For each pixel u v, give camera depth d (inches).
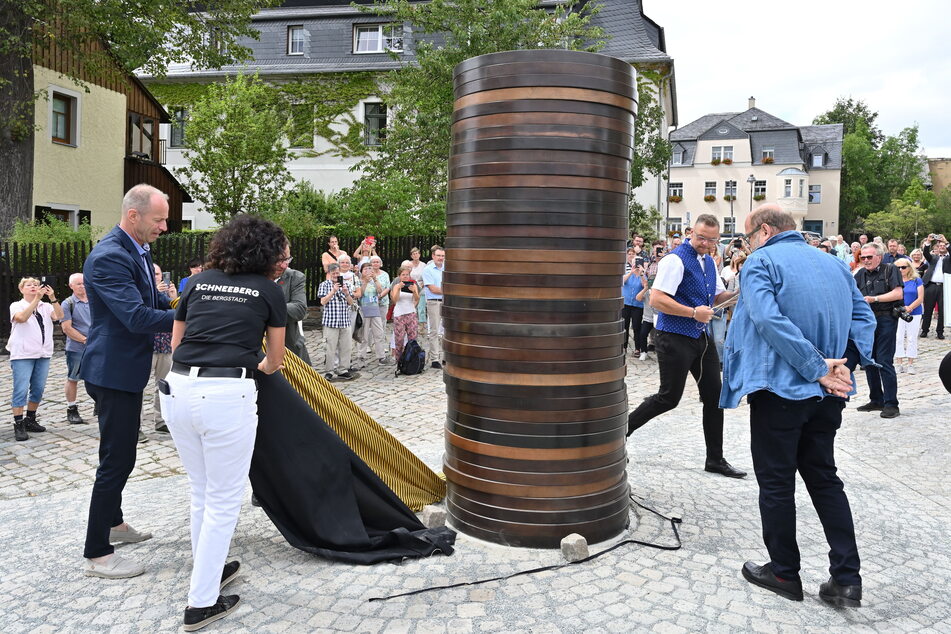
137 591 138.6
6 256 514.6
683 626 123.5
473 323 157.0
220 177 850.8
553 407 152.2
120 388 144.3
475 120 154.2
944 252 562.6
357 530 152.4
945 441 256.7
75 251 550.6
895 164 2878.9
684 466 223.3
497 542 156.5
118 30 651.5
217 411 122.3
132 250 152.2
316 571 144.8
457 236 160.6
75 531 173.6
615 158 155.3
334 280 396.2
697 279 205.0
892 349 298.5
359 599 132.6
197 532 129.3
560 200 149.3
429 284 438.6
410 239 679.1
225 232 129.0
